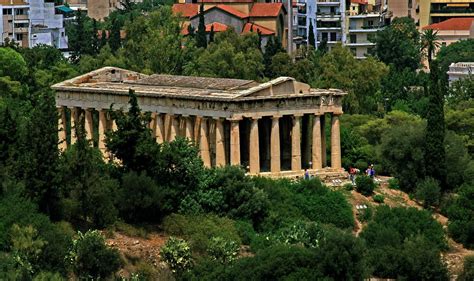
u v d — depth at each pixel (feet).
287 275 627.05
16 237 620.08
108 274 628.28
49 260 620.49
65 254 626.23
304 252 637.30
